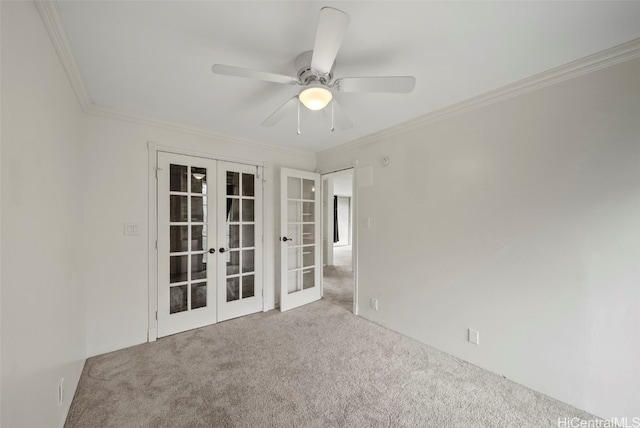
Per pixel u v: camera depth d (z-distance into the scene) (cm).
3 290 85
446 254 236
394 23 130
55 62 139
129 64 167
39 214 115
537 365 183
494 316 204
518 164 192
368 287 312
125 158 245
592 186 161
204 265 296
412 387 189
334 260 718
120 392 181
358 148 327
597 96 159
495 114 204
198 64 167
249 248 332
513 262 195
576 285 167
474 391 184
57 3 116
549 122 178
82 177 216
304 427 153
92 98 214
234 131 297
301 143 347
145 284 255
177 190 278
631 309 149
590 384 162
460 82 190
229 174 318
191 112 243
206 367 212
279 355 232
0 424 82
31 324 106
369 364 218
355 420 159
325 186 643
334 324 299
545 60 163
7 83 88
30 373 104
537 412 164
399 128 272
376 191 302
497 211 203
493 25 132
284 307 343
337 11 96
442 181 239
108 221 235
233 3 117
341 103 223
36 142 113
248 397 178
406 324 269
